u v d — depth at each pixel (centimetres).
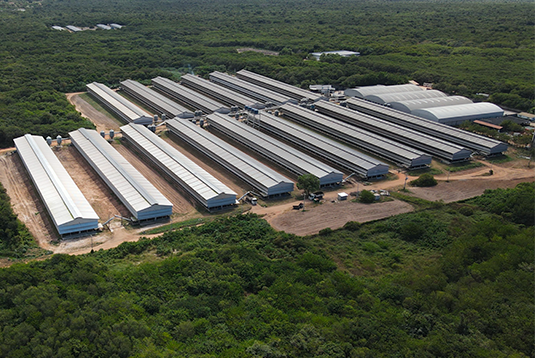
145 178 15975
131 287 9500
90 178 16462
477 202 15012
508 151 19888
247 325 8438
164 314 8725
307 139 19875
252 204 14825
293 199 15300
